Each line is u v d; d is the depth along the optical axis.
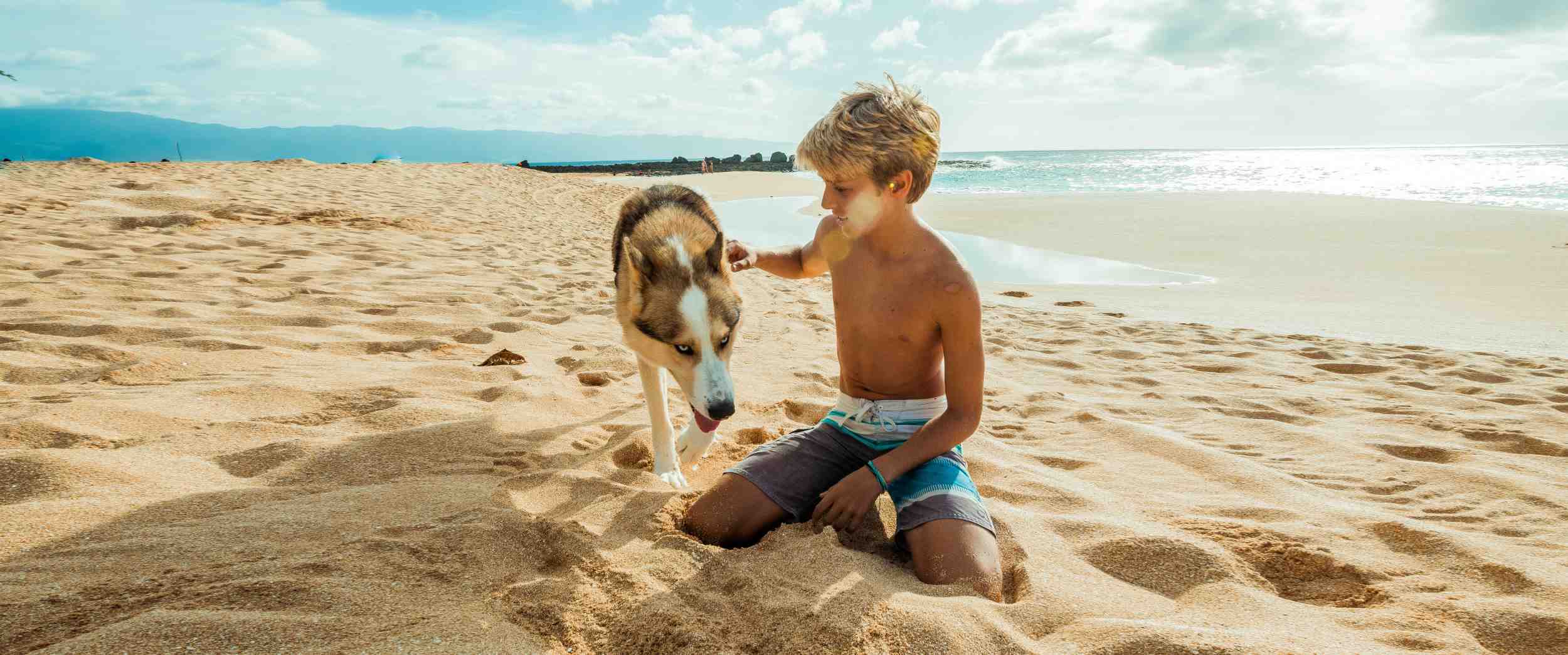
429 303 5.71
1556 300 8.97
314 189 14.05
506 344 4.76
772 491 2.37
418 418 3.13
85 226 8.04
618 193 24.27
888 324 2.45
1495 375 5.43
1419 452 3.69
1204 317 8.18
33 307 4.48
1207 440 3.87
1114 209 21.25
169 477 2.38
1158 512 2.78
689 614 1.79
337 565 1.80
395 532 2.04
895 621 1.73
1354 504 2.90
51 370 3.41
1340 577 2.30
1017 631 1.80
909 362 2.51
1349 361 5.92
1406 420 4.25
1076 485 3.04
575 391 3.87
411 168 22.52
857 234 2.47
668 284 2.98
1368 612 2.03
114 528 1.98
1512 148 151.12
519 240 10.66
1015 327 7.20
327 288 5.89
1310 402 4.61
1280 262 12.30
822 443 2.57
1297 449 3.70
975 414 2.36
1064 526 2.58
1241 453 3.66
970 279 2.31
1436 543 2.43
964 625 1.76
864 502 2.24
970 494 2.34
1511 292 9.54
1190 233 15.89
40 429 2.60
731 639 1.71
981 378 2.36
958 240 16.17
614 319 5.84
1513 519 2.74
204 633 1.46
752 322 6.45
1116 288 10.37
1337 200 22.45
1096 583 2.16
